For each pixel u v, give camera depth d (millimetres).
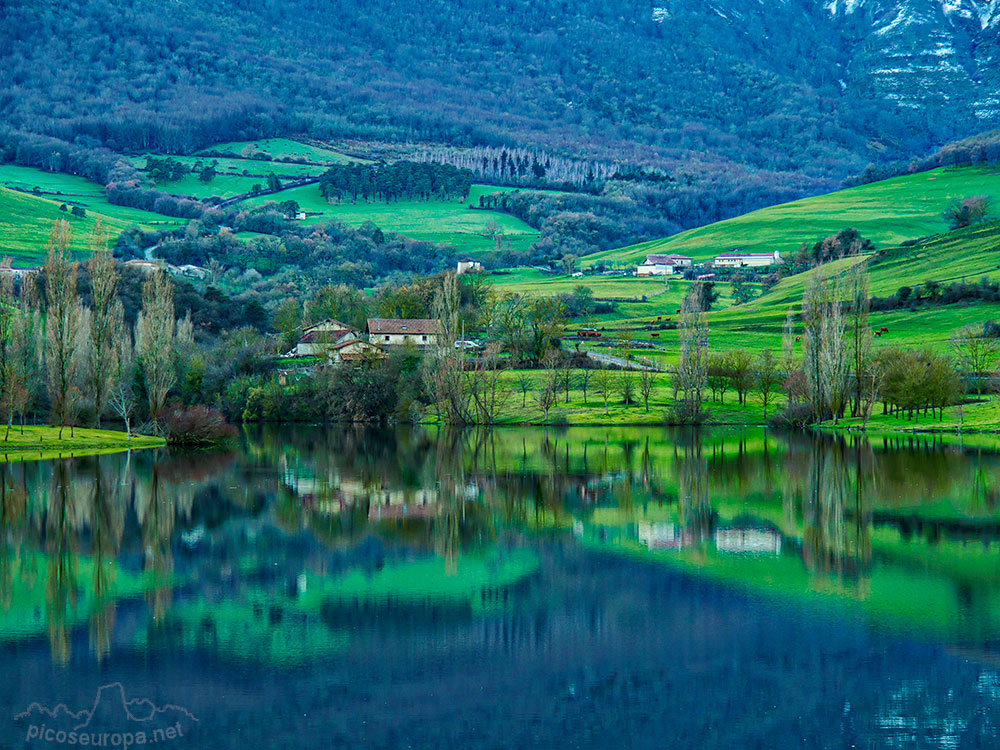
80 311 123875
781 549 59719
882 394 132750
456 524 67562
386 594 50875
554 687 39062
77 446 108875
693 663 41500
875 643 43344
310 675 40312
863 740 34688
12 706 37156
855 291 130375
